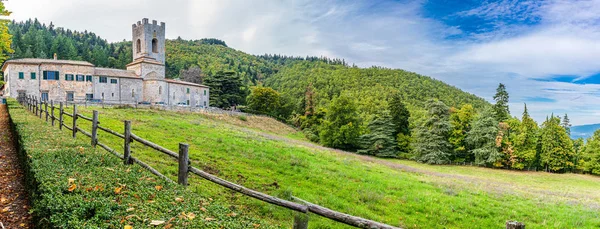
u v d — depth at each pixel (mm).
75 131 11672
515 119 56031
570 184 37281
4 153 11266
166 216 4148
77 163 6516
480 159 49875
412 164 44594
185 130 26828
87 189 4793
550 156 50375
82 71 53125
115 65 118750
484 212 13758
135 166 6984
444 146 50562
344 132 54375
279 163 18703
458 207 14281
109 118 27172
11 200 6703
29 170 6359
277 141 34125
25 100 31094
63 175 5430
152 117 34531
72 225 3580
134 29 66562
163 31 67500
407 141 56719
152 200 4797
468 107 55375
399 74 172875
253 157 19109
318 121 72688
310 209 3814
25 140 9008
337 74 174250
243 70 189500
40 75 50062
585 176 48531
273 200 4273
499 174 41844
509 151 49312
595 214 15430
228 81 84688
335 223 10297
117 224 3709
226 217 4445
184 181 6035
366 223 3324
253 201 10664
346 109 55625
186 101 68125
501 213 14023
